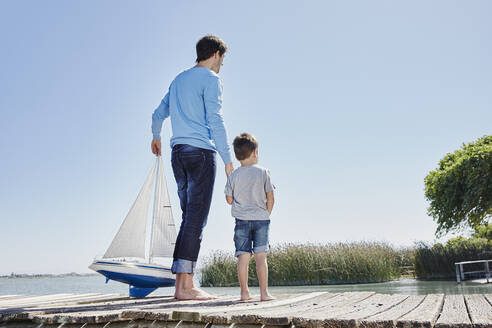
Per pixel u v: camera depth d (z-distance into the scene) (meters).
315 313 1.67
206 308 1.95
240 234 2.74
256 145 2.98
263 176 2.84
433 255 15.52
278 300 2.43
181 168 2.96
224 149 2.89
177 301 2.57
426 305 1.97
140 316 1.72
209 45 3.16
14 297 3.88
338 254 14.90
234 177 2.89
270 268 14.81
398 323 1.36
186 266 2.74
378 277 14.23
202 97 3.00
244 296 2.61
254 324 1.55
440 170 19.05
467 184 16.75
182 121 2.99
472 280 13.73
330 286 12.98
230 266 15.62
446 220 18.02
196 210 2.84
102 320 1.77
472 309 1.75
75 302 3.08
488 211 16.80
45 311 2.08
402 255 16.64
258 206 2.79
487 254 15.82
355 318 1.44
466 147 18.64
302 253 14.93
